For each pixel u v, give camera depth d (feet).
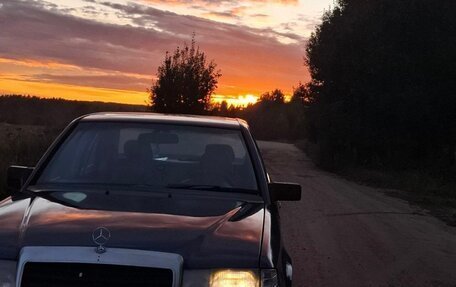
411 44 85.66
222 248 10.79
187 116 17.28
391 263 27.94
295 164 115.55
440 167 87.61
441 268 27.45
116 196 13.19
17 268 10.19
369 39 91.91
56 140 15.74
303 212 43.04
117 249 10.26
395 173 86.22
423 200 56.59
